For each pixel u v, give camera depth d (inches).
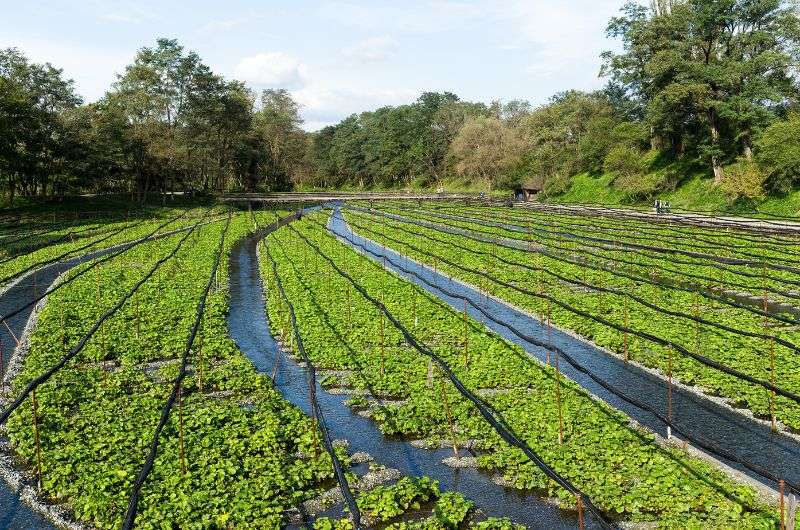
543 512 490.3
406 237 2031.3
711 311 1034.1
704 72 2413.9
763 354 799.7
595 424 608.1
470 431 613.9
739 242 1715.1
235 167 4345.5
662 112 2605.8
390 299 1121.4
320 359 824.3
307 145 5733.3
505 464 550.0
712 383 715.4
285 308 1078.4
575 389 698.8
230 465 527.5
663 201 2726.4
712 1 2449.6
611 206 2930.6
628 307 1053.8
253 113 4982.8
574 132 3587.6
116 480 508.7
